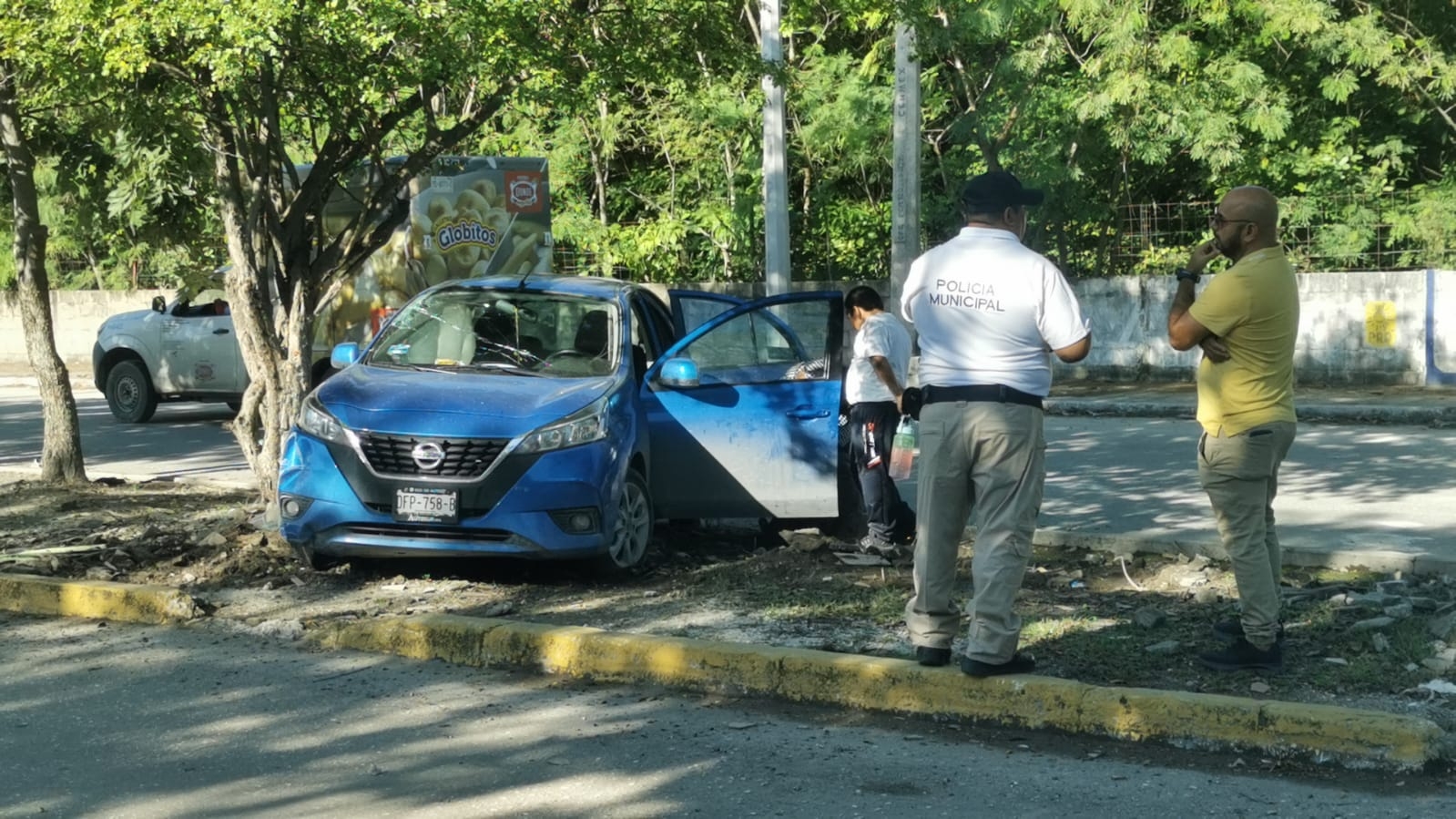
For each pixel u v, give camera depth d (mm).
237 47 8430
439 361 9039
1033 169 21766
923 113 23922
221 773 5230
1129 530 9883
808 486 9211
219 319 18891
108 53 8508
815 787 5066
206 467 14508
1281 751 5320
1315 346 21141
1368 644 6516
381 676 6555
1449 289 20234
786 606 7504
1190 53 20672
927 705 5879
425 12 8641
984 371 5707
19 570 8336
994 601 5766
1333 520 10289
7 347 30828
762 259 26094
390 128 10250
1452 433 16422
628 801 4941
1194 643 6594
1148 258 23000
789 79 10906
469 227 17031
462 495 7941
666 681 6371
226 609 7719
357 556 8359
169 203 12406
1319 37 21281
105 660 6836
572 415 8195
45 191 24672
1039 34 21547
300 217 10031
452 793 5031
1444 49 22688
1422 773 5133
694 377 9008
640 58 10070
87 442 17141
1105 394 20625
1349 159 22625
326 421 8242
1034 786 5062
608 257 25812
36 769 5277
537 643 6648
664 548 9438
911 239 18594
